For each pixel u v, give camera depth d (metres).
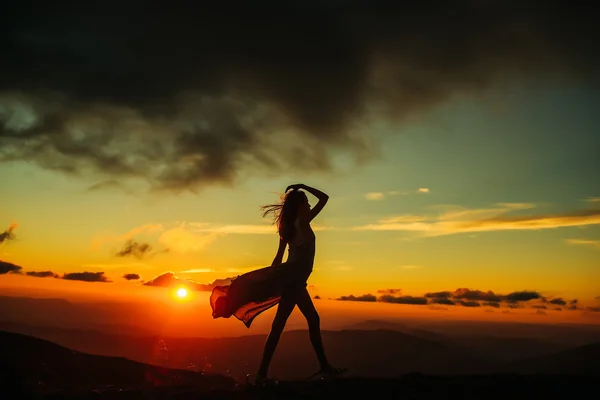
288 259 6.46
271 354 6.04
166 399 5.27
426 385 5.91
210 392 5.51
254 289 6.29
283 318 6.24
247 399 5.36
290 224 6.43
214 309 6.48
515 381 6.20
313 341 6.46
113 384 6.32
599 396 5.65
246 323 6.48
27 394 5.45
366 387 5.79
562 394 5.71
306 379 6.36
